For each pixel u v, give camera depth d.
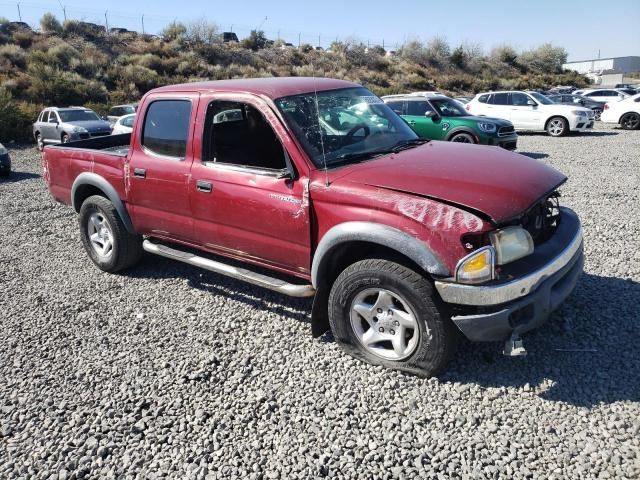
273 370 3.79
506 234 3.16
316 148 3.90
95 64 34.84
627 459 2.76
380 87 43.12
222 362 3.94
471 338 3.27
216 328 4.45
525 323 3.28
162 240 5.37
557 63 63.03
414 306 3.37
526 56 62.72
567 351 3.74
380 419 3.21
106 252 5.76
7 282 5.79
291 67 46.06
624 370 3.49
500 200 3.23
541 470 2.74
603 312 4.21
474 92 49.75
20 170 14.89
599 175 10.26
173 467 2.95
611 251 5.59
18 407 3.56
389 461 2.88
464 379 3.52
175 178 4.60
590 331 3.96
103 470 2.97
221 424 3.27
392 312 3.54
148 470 2.95
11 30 38.91
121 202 5.31
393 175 3.56
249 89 4.23
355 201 3.49
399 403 3.34
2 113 23.44
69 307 5.05
